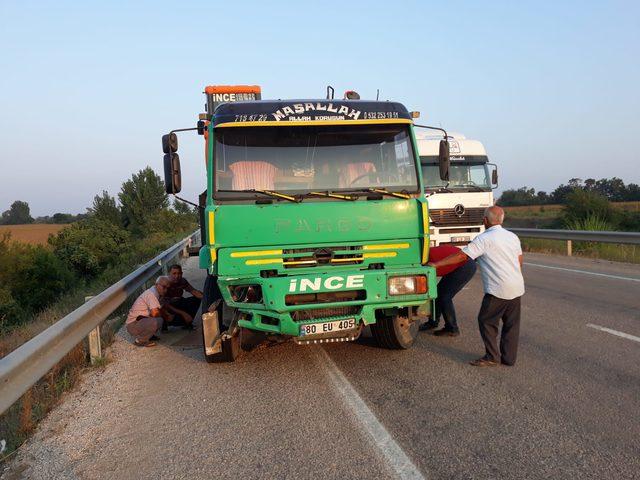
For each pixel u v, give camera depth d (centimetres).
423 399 538
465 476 383
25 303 1973
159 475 411
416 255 633
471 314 934
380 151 651
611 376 578
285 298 591
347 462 412
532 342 726
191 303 929
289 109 645
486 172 1435
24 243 2216
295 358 711
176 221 5359
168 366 707
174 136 676
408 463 405
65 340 603
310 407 531
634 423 458
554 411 490
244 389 597
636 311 884
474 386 568
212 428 494
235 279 604
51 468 434
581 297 1023
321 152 640
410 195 643
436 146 1412
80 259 2727
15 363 464
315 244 609
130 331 811
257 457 430
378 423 482
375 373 630
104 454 454
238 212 601
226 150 630
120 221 5925
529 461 400
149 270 1196
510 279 613
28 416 518
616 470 382
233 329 660
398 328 696
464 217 1385
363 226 616
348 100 664
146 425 511
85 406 573
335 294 608
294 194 624
